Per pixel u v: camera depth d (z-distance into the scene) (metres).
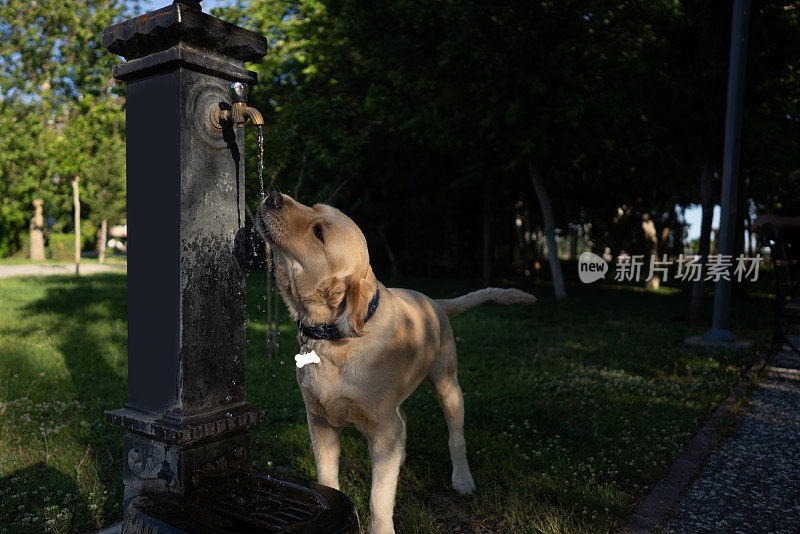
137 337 2.24
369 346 2.53
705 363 7.46
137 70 2.13
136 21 2.08
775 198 20.14
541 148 13.62
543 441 4.47
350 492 3.42
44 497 3.24
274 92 8.06
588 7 12.01
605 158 17.98
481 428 4.72
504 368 7.05
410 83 13.89
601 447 4.32
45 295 13.59
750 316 12.35
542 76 12.41
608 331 10.35
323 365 2.51
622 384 6.24
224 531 1.74
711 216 11.20
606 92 12.78
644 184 18.83
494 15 12.55
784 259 6.70
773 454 4.29
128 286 2.26
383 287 2.80
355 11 11.69
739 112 8.91
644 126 13.59
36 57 14.73
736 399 5.70
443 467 3.92
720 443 4.51
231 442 2.22
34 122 15.27
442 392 3.54
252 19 8.37
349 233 2.33
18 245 35.72
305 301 2.37
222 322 2.23
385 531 2.58
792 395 6.01
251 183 7.10
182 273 2.07
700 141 10.74
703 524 3.20
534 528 3.04
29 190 20.70
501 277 26.36
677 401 5.55
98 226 35.56
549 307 14.34
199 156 2.12
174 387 2.12
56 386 5.64
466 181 19.28
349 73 12.51
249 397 5.36
